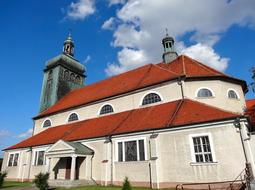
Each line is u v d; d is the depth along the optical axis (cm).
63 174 2305
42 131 3241
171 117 1864
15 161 2906
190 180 1573
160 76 2428
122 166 1912
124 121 2211
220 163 1515
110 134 2055
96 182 2031
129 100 2473
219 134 1574
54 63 3988
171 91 2189
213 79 2186
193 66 2481
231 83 2286
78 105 2953
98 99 2753
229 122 1565
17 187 2062
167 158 1708
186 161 1627
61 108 3219
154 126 1844
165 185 1652
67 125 2928
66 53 4266
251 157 1439
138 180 1784
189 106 1922
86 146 2230
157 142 1777
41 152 2634
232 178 1455
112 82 3144
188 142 1661
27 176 2628
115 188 1711
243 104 2244
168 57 3078
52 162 2430
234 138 1523
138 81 2634
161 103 2203
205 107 1823
